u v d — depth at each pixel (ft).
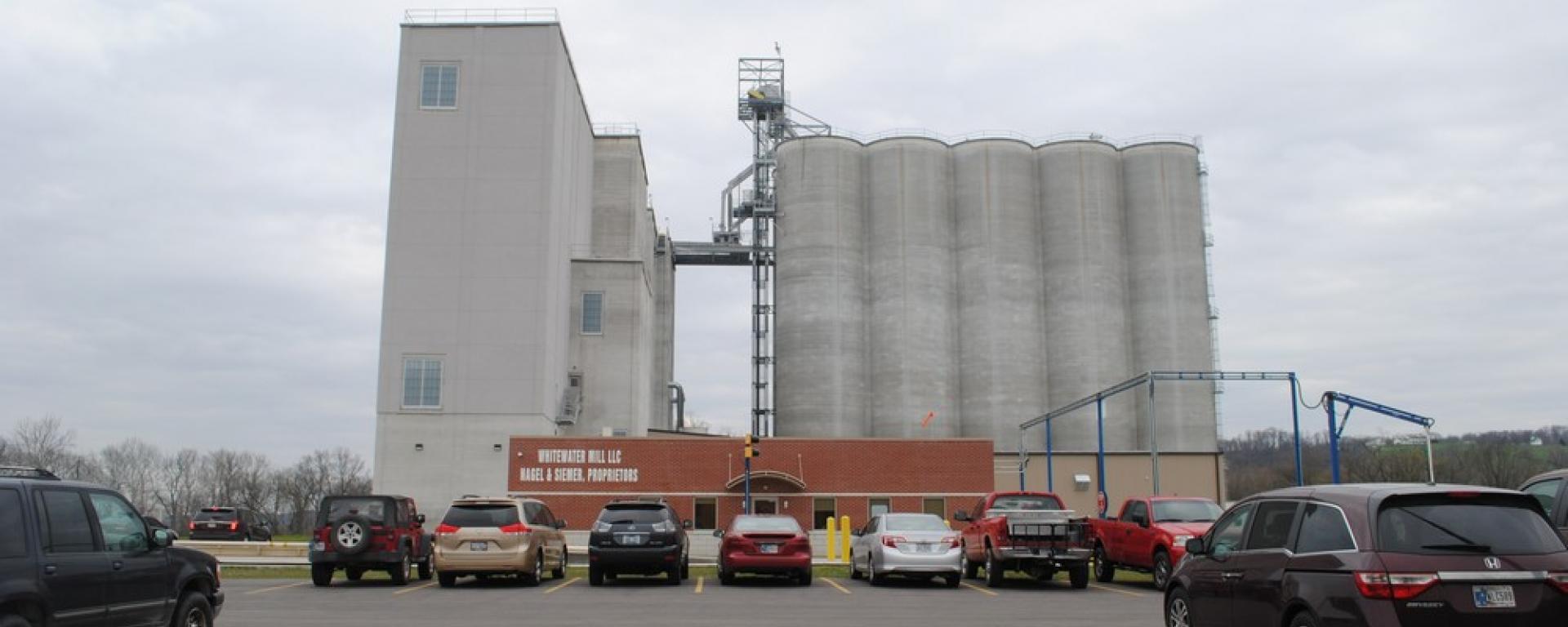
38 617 32.96
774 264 236.84
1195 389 219.20
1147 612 57.11
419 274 173.58
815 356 217.36
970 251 224.53
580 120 206.80
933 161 228.22
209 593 43.29
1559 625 29.12
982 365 219.00
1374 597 29.22
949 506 134.51
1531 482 43.11
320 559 74.74
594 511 133.18
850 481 134.72
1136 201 228.43
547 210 175.22
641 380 201.05
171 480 329.11
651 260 240.94
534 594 67.82
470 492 167.73
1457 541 29.66
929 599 64.80
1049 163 229.86
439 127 177.47
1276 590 33.24
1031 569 78.59
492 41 180.04
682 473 134.31
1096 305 221.87
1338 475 103.86
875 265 223.92
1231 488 309.42
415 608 58.59
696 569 94.89
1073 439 215.51
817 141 226.38
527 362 171.63
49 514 34.27
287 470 342.85
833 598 65.67
